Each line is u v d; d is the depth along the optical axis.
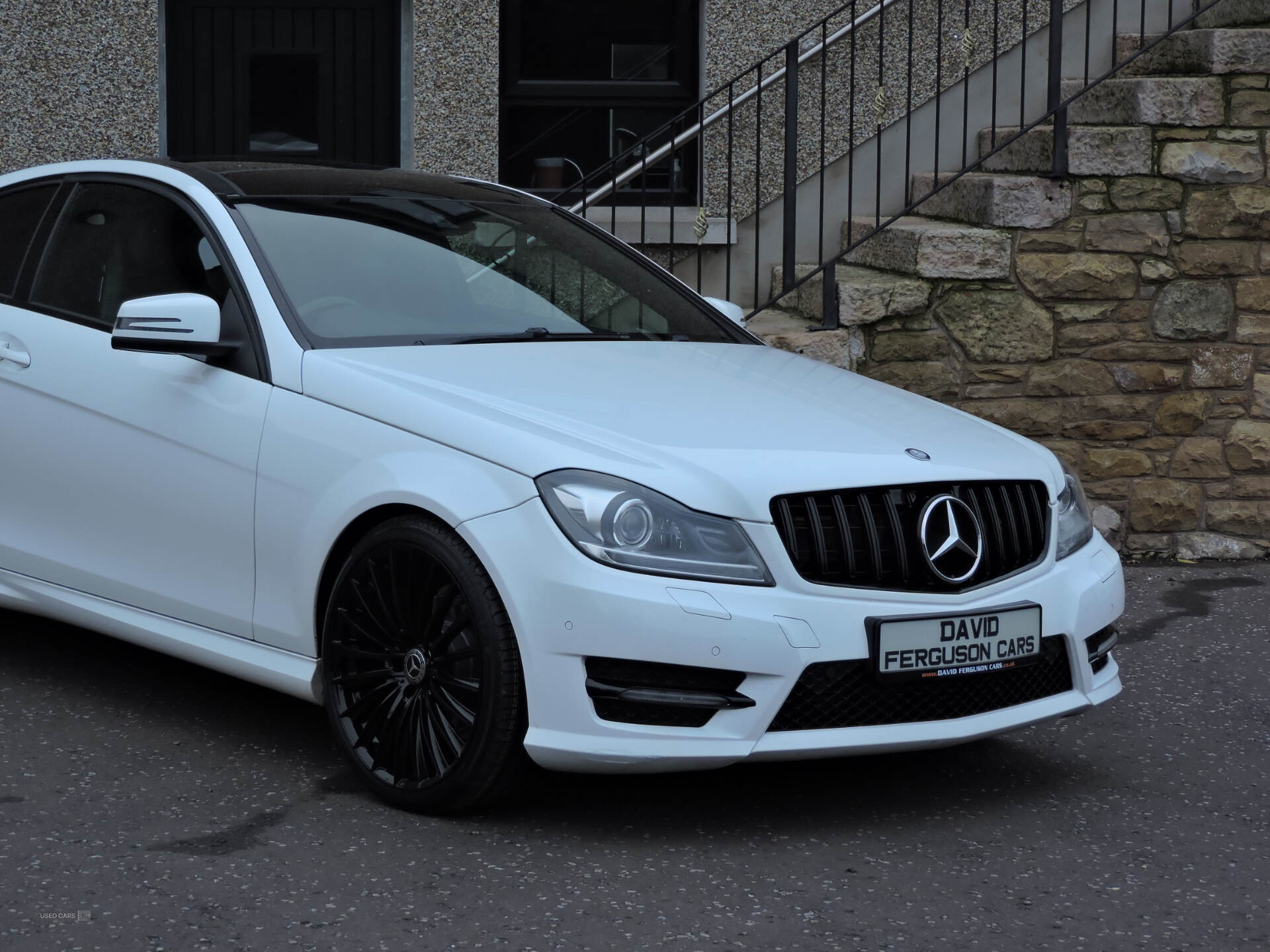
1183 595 6.13
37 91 8.28
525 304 4.40
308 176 4.61
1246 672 5.09
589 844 3.41
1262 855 3.49
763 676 3.25
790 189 6.87
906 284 6.63
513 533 3.28
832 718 3.34
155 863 3.25
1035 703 3.65
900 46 8.53
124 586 4.14
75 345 4.28
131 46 8.31
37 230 4.65
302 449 3.67
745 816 3.63
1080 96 6.80
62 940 2.87
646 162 7.95
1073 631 3.68
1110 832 3.61
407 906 3.06
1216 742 4.34
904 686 3.41
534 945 2.90
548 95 8.83
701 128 7.63
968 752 4.20
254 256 4.04
